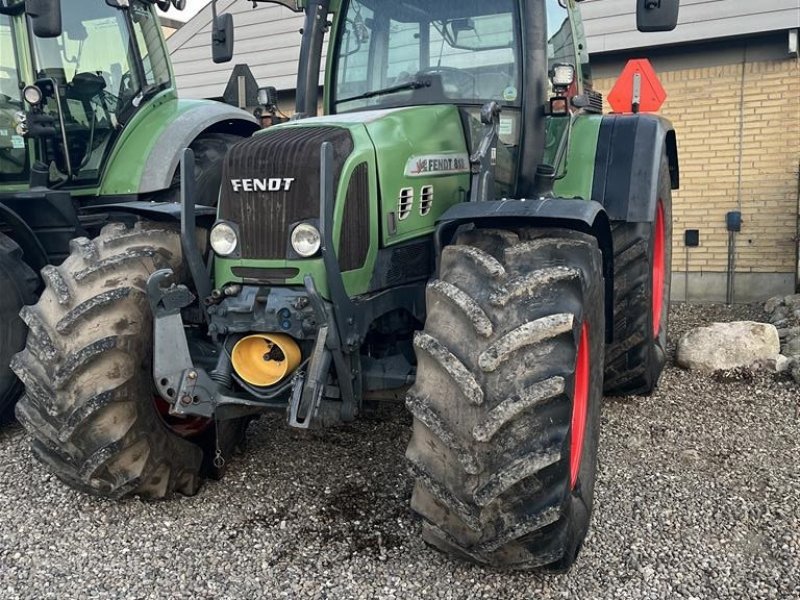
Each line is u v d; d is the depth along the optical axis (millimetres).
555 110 3605
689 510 3191
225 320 2893
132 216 4387
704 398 4594
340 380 2848
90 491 3172
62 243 4945
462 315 2512
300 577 2746
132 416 3090
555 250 2715
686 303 7859
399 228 3096
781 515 3129
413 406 2494
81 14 5246
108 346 2990
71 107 5195
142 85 5531
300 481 3520
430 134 3295
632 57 7934
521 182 3615
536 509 2445
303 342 2850
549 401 2451
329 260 2723
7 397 4375
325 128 2979
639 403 4516
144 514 3238
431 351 2480
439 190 3316
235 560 2879
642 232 4207
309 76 3990
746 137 7574
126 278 3166
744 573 2740
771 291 7645
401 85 3732
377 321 3176
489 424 2377
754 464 3645
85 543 3039
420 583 2693
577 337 2541
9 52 4996
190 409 2844
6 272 4391
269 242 2826
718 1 7293
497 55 3662
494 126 3283
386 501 3293
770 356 4973
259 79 9633
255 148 2881
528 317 2500
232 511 3264
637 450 3828
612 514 3162
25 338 4449
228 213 2906
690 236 7926
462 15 3725
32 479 3629
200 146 5672
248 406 3088
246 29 9633
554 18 4113
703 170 7801
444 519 2568
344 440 3982
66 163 5180
